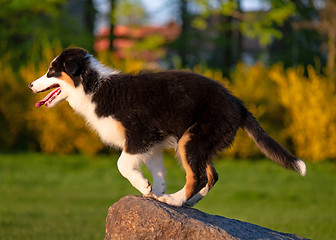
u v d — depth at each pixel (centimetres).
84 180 1455
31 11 2442
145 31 3062
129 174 562
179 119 564
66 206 1156
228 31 2759
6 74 1816
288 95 1728
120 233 523
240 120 575
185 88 565
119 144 588
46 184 1404
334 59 2134
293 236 575
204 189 584
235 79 1816
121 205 531
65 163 1639
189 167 557
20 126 1822
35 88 596
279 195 1312
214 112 559
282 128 1764
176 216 518
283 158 576
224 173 1557
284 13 2223
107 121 574
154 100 566
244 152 1739
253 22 2362
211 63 2928
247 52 3341
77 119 1705
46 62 1725
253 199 1273
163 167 605
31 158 1703
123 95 571
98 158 1719
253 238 528
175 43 2834
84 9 2625
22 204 1174
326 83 1736
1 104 1795
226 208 1163
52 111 1703
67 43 2438
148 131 568
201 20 2689
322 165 1698
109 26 2636
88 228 965
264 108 1736
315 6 2206
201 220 534
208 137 558
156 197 556
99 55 1772
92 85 582
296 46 2722
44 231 934
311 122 1708
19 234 918
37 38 2411
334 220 1052
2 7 2334
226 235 508
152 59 3156
